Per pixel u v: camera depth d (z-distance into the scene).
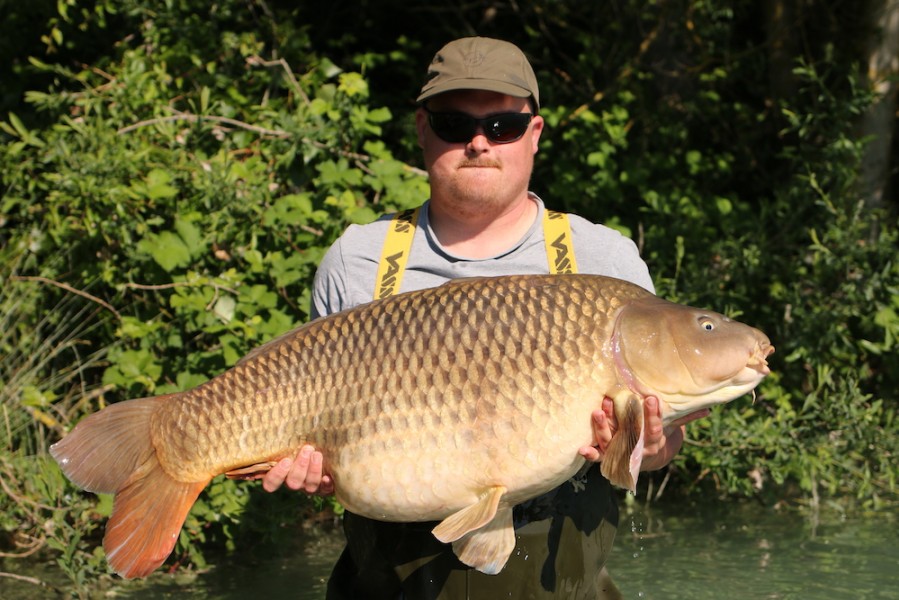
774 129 6.98
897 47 6.60
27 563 4.49
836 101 5.92
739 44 7.48
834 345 5.61
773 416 5.53
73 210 5.16
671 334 2.53
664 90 6.94
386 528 2.92
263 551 4.65
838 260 5.57
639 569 4.19
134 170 5.05
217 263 5.05
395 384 2.56
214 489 4.43
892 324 5.52
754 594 3.86
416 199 5.07
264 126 5.70
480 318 2.56
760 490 5.32
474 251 3.05
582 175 6.20
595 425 2.51
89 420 2.70
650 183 6.31
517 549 2.85
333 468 2.62
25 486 4.59
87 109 5.55
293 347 2.67
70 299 5.35
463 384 2.53
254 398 2.66
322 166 5.12
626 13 6.89
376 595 2.99
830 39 6.81
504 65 2.94
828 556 4.32
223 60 6.10
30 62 6.61
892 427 5.35
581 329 2.54
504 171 2.96
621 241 3.07
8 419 4.74
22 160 5.74
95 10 6.39
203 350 4.91
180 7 6.23
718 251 5.79
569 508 2.88
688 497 5.34
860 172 6.41
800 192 5.87
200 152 5.35
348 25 7.69
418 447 2.55
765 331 5.92
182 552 4.49
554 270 2.99
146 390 4.79
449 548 2.86
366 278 3.09
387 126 6.89
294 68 6.23
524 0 7.53
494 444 2.52
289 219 4.93
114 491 2.69
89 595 4.13
